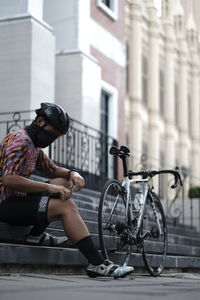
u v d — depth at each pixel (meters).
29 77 10.90
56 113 4.76
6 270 4.61
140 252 5.70
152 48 24.61
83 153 12.20
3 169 4.64
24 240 4.95
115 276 4.62
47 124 4.75
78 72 12.85
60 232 5.67
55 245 5.09
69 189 4.95
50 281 3.97
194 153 28.70
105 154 12.72
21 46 11.04
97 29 14.30
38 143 4.76
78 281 4.17
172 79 26.28
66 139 11.42
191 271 7.69
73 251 5.27
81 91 12.77
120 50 15.36
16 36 11.09
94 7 14.25
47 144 4.82
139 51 23.20
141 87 23.58
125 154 5.62
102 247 5.03
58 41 13.23
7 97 10.98
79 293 3.04
